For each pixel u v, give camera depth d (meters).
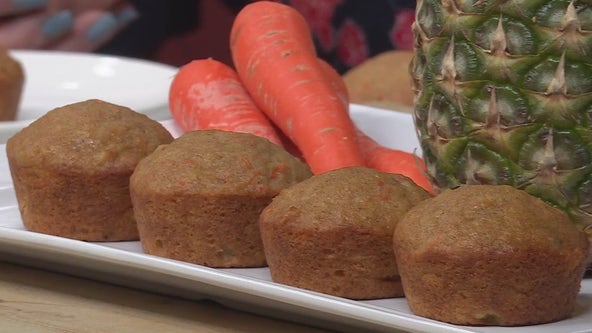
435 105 0.65
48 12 1.39
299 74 0.81
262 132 0.82
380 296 0.62
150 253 0.67
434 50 0.65
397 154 0.79
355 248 0.61
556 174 0.63
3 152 0.81
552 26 0.62
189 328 0.62
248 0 1.48
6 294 0.66
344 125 0.79
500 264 0.57
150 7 1.48
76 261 0.66
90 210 0.69
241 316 0.64
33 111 1.09
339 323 0.60
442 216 0.59
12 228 0.69
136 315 0.64
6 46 1.37
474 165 0.64
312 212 0.61
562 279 0.58
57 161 0.68
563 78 0.62
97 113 0.70
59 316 0.63
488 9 0.63
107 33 1.43
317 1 1.34
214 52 1.52
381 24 1.32
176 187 0.65
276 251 0.62
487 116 0.63
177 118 0.87
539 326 0.58
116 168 0.69
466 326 0.58
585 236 0.60
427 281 0.58
